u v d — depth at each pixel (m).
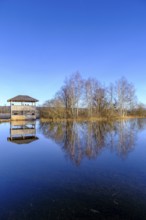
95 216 6.72
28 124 44.75
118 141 21.62
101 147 18.34
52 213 6.91
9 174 11.03
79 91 63.53
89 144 19.95
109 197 8.02
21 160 14.09
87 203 7.56
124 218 6.60
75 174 10.88
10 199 7.99
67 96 62.16
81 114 64.62
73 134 27.70
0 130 33.53
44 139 23.59
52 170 11.66
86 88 64.69
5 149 18.05
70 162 13.38
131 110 78.38
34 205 7.48
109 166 12.33
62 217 6.67
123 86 73.81
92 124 44.47
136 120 59.38
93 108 66.12
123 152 16.19
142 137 24.48
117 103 73.19
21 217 6.69
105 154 15.53
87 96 64.50
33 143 21.06
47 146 19.27
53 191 8.67
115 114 70.50
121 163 13.00
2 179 10.25
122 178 10.15
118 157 14.58
